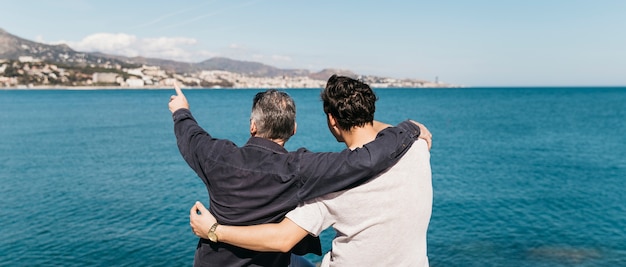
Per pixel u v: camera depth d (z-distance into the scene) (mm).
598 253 11703
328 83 2459
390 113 74812
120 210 15547
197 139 2500
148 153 30406
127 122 57438
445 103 112062
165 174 22562
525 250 11898
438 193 18344
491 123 55969
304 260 3035
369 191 2193
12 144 35531
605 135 41781
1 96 147500
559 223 14180
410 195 2221
